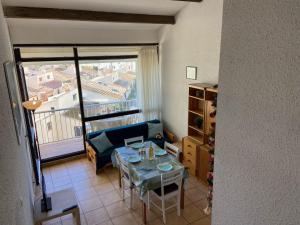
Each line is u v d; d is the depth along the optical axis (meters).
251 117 0.68
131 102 5.75
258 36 0.62
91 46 4.76
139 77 5.50
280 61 0.57
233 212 0.81
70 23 4.29
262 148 0.65
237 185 0.77
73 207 2.71
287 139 0.58
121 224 3.16
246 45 0.66
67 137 5.70
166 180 2.98
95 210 3.44
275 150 0.62
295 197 0.58
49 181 4.25
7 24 3.73
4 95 1.59
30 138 3.86
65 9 3.77
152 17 4.56
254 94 0.66
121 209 3.46
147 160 3.43
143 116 5.67
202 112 4.25
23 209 1.72
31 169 3.87
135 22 4.42
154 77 5.57
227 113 0.77
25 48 4.23
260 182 0.68
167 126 5.74
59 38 4.42
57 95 5.12
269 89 0.61
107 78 5.28
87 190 3.95
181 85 4.93
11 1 3.31
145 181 2.93
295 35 0.53
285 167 0.59
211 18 3.88
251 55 0.65
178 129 5.30
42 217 2.56
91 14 3.98
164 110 5.76
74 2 3.62
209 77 4.13
